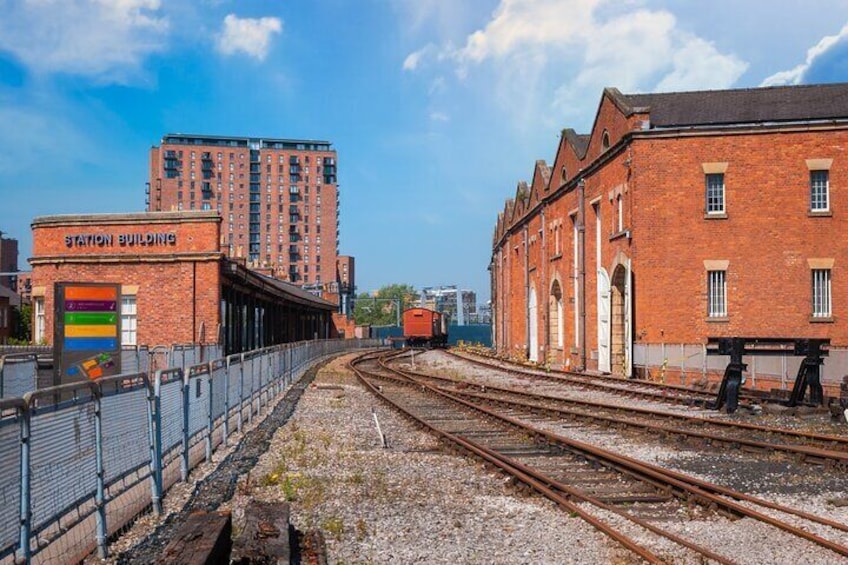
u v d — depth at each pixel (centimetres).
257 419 1788
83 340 1255
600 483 1029
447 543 761
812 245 2795
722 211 2858
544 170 4525
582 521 823
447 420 1758
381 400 2234
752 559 692
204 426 1185
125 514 811
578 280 3606
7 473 538
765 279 2814
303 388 2673
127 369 1614
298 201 16850
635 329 2905
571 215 3847
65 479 634
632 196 2902
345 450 1326
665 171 2872
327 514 870
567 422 1683
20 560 552
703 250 2844
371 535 791
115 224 2858
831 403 1739
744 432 1480
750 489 996
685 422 1631
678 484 934
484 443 1395
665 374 2733
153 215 2845
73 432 652
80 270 2864
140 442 823
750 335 2809
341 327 9075
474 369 3916
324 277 16900
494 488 1014
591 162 3419
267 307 4350
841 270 2780
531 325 4944
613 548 725
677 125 2884
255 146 16912
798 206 2806
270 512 720
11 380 1152
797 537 754
